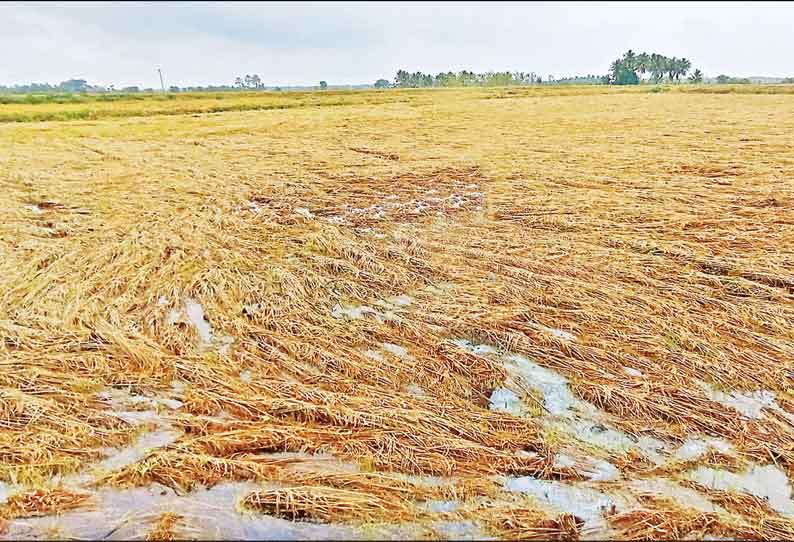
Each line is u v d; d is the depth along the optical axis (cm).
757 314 618
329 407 457
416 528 341
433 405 466
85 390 486
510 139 2116
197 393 479
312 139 2225
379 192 1307
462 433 432
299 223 1043
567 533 338
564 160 1622
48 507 355
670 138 1975
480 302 671
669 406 462
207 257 841
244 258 834
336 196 1271
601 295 682
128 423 439
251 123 2831
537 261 804
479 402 481
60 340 566
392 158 1766
